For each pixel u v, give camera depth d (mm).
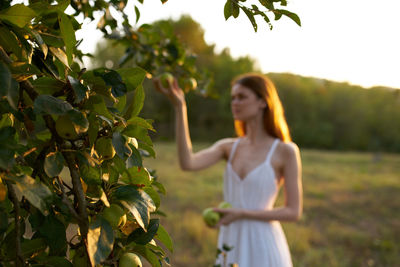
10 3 514
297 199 2229
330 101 44188
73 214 480
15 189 445
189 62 2076
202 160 2533
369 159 25125
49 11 604
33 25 597
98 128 571
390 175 15312
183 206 8023
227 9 635
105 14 1211
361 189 11234
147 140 652
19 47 536
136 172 662
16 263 447
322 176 14172
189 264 4781
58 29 615
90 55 1116
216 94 2426
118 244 601
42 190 462
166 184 10602
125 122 578
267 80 2443
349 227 7172
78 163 557
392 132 41812
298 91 43812
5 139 434
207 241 5578
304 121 43156
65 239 528
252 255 2160
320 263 5078
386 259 5457
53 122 515
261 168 2275
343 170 16875
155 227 621
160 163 14938
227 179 2477
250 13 634
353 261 5355
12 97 420
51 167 493
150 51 1764
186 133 2398
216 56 30609
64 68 629
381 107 43562
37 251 540
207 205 8273
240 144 2537
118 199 570
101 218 523
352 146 42344
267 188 2271
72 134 515
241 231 2205
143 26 1655
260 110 2400
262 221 2219
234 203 2375
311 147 41969
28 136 589
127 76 639
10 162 427
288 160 2285
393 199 9875
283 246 2264
